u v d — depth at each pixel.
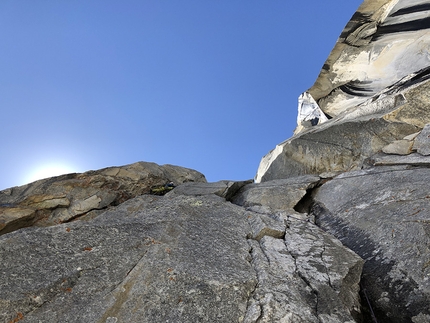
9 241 3.29
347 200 5.34
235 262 3.59
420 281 3.25
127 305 2.80
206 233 4.23
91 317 2.67
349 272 3.55
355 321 2.97
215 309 2.81
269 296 2.93
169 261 3.33
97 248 3.45
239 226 4.68
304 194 6.12
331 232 4.81
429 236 3.61
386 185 5.06
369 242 4.11
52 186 7.37
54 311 2.69
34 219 6.97
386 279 3.51
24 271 2.99
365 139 6.92
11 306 2.62
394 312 3.20
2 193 7.16
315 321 2.76
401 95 6.71
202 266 3.35
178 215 4.62
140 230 3.90
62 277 2.99
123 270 3.21
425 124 6.32
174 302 2.85
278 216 5.20
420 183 4.64
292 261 3.75
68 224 3.81
